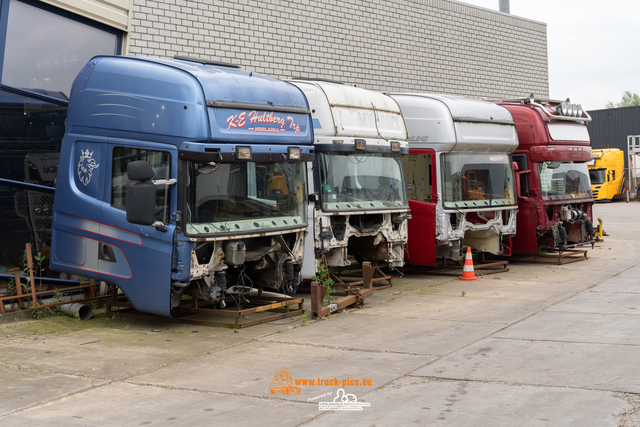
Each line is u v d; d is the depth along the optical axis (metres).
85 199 7.96
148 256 7.39
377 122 10.14
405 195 10.59
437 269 12.52
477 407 4.80
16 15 8.70
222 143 7.51
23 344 7.06
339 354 6.55
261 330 7.77
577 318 7.99
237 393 5.32
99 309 9.02
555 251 14.90
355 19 14.95
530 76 21.14
